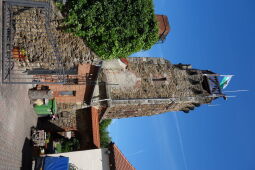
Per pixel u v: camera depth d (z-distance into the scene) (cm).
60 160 1508
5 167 1081
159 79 1916
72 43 1285
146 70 1919
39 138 1534
